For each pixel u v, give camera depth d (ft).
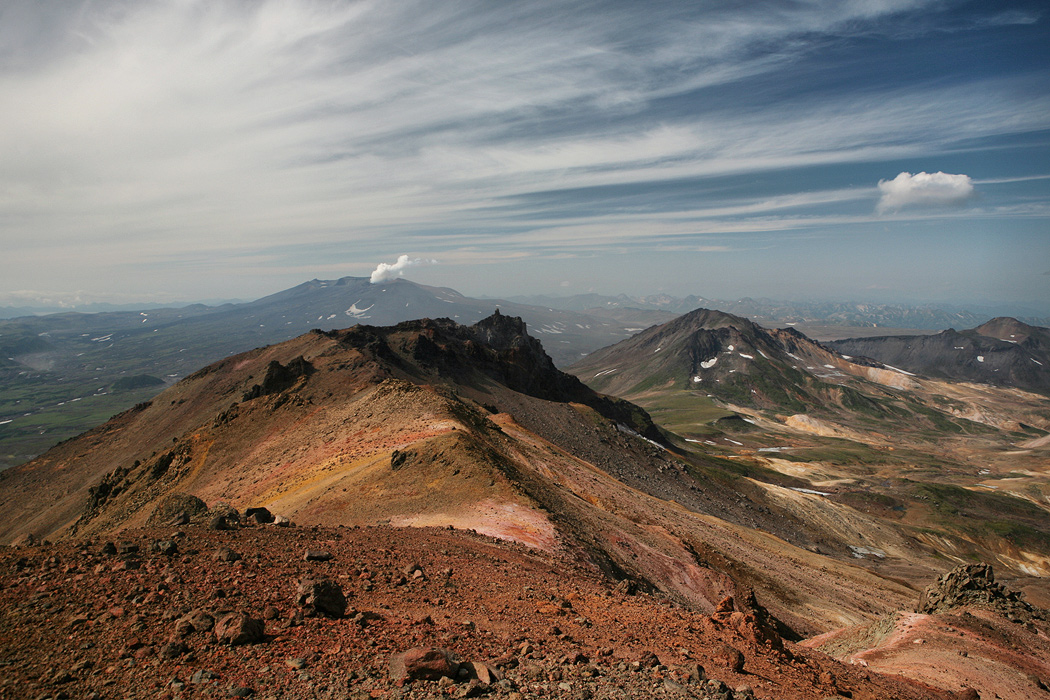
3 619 41.57
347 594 54.19
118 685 33.73
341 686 34.65
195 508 82.23
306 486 184.96
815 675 55.42
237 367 476.54
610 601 69.00
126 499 260.62
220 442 276.82
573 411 497.46
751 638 60.44
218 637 39.40
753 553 243.40
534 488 160.86
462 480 147.95
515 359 598.75
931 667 89.92
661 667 44.93
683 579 155.12
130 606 44.42
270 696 33.17
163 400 470.80
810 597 198.90
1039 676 91.81
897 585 280.31
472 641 45.37
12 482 393.50
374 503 144.66
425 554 76.48
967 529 545.44
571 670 41.70
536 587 69.82
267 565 57.93
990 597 122.01
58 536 263.70
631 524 186.39
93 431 451.53
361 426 241.14
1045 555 503.20
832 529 480.64
